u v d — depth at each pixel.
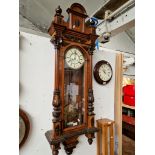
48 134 1.05
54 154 1.01
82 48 1.13
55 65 1.02
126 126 2.89
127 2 1.37
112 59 1.52
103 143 1.31
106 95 1.47
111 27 1.78
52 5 1.71
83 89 1.19
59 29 1.00
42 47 1.09
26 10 1.71
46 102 1.11
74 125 1.13
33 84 1.05
